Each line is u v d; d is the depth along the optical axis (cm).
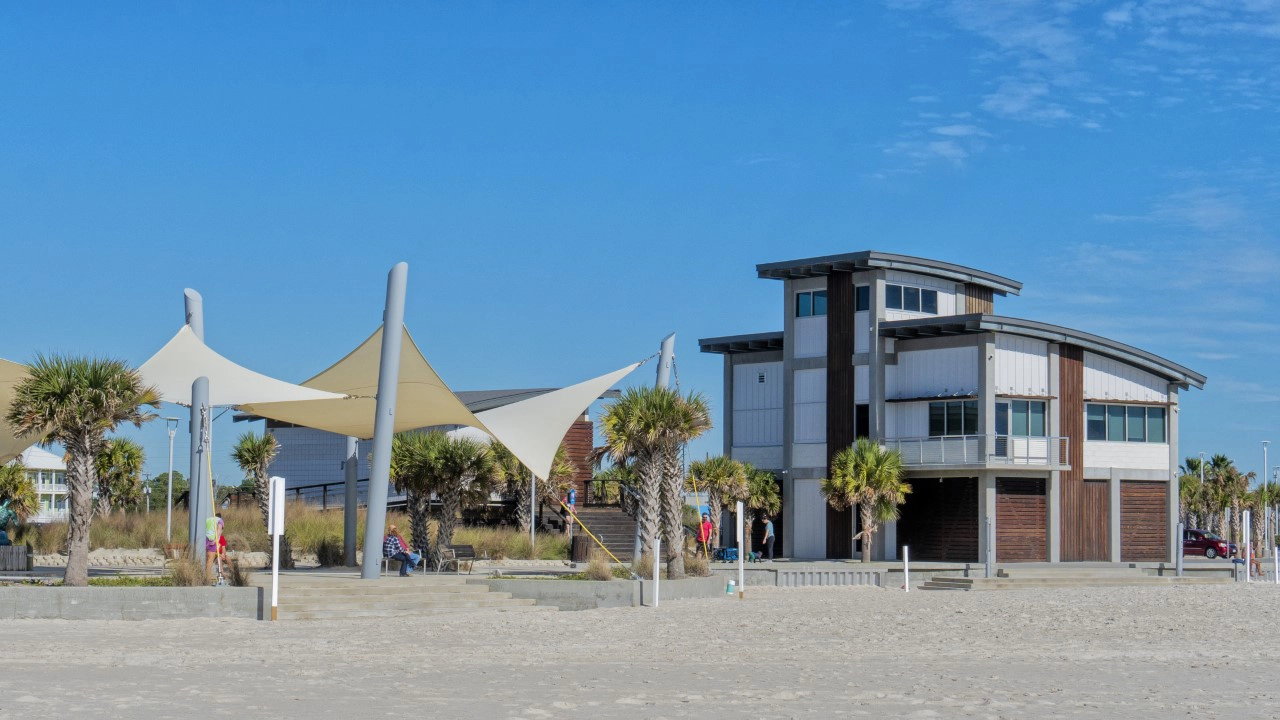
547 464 3167
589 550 3922
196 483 2552
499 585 2528
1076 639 1889
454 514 3120
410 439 3156
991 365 4262
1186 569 3994
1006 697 1205
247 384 2847
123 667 1442
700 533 3678
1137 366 4644
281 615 2164
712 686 1289
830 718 1065
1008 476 4338
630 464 2966
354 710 1089
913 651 1720
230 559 2534
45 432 2238
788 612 2388
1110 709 1127
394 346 2605
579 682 1321
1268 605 2473
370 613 2275
